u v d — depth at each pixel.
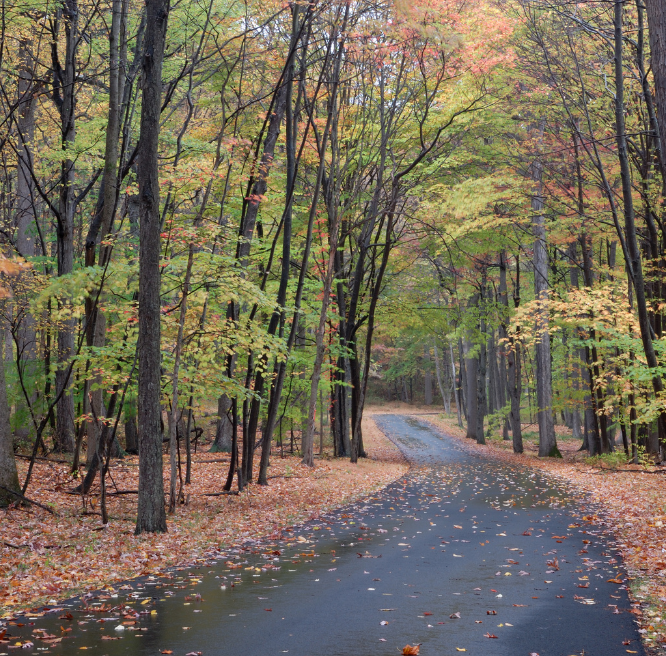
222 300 12.78
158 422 10.72
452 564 8.53
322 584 7.46
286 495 15.77
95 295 12.12
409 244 25.69
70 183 18.03
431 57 17.38
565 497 15.48
